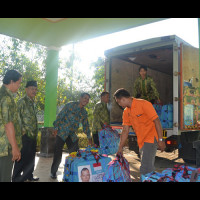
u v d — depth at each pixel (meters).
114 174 2.86
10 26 5.65
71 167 3.24
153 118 3.06
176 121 5.04
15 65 9.49
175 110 5.07
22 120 3.85
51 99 6.98
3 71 9.27
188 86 5.31
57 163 4.32
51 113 6.95
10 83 2.67
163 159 6.54
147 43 5.65
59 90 10.59
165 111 5.46
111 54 6.46
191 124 5.41
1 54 9.42
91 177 3.22
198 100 5.73
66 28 5.69
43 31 5.94
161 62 7.91
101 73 11.47
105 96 5.42
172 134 5.08
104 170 3.33
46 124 6.93
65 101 10.59
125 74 7.22
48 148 6.61
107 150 4.71
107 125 5.14
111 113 6.48
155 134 3.16
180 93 5.10
